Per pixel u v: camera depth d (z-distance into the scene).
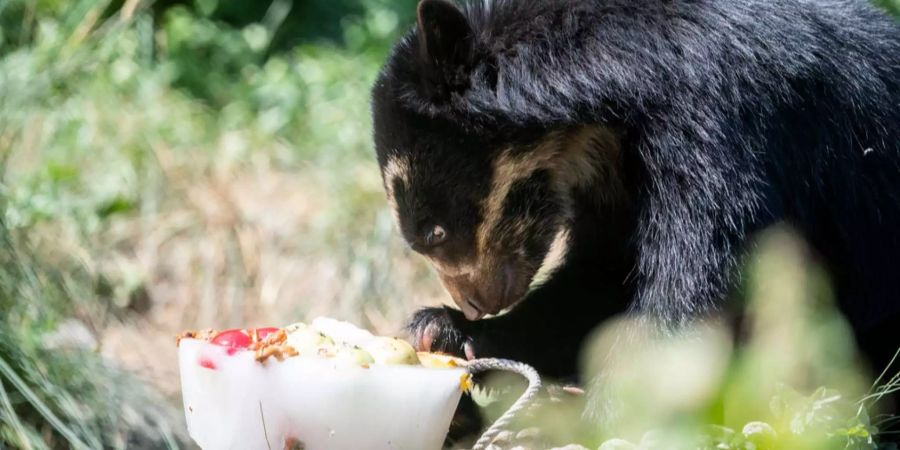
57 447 11.09
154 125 17.89
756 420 8.34
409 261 15.41
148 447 11.14
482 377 10.88
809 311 9.41
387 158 10.55
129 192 16.22
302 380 8.06
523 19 10.34
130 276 14.82
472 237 10.65
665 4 10.03
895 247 10.50
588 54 10.00
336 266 15.36
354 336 8.62
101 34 18.44
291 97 19.80
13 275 12.24
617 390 9.48
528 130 10.27
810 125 9.95
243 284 15.24
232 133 18.61
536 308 11.22
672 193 9.71
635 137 9.95
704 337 9.47
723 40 9.80
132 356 13.43
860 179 10.26
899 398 10.46
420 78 10.33
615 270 11.18
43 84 14.87
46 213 14.54
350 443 8.14
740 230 9.49
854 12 10.66
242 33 21.86
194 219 16.00
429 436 8.27
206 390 8.22
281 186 17.14
